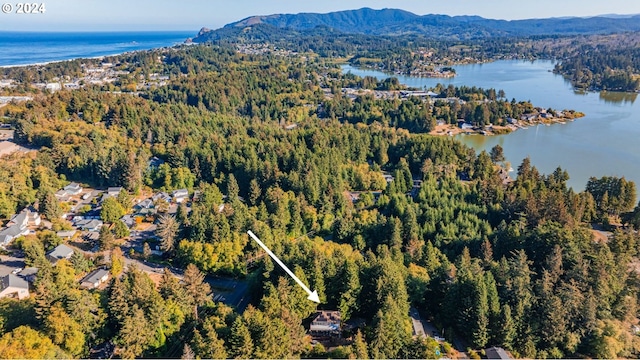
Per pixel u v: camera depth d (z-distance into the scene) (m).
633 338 91.19
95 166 180.75
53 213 144.75
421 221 144.25
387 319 82.12
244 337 74.94
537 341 88.06
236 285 111.19
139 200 168.00
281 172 176.25
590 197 159.12
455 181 176.88
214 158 188.00
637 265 120.44
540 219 135.88
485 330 87.25
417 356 80.56
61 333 76.25
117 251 121.31
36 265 111.75
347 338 88.38
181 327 86.06
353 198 177.62
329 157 191.88
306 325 92.88
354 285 93.12
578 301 91.19
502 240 124.00
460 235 132.88
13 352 68.69
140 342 79.50
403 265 114.00
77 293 83.00
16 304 87.12
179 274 115.62
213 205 141.12
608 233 152.00
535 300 92.00
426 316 99.19
